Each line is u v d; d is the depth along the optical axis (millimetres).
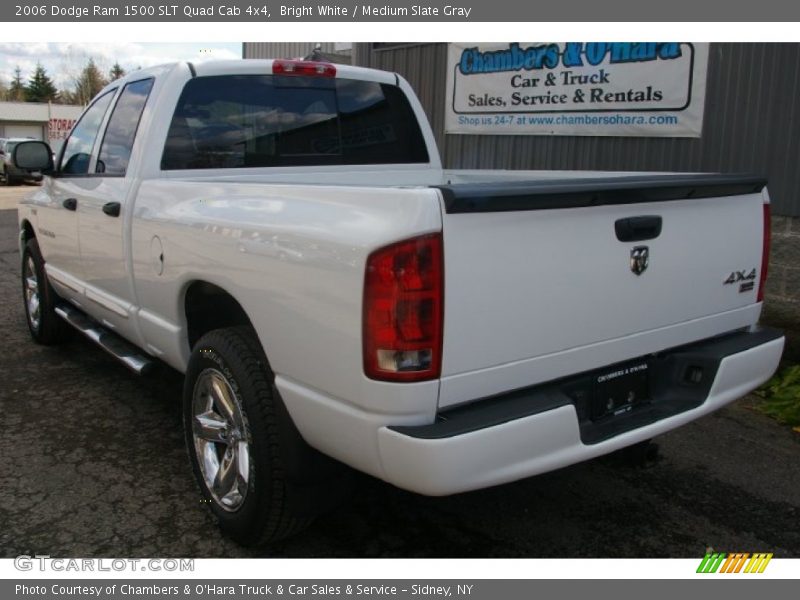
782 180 5543
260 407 2764
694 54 5867
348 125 4410
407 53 8438
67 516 3283
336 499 2885
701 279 3035
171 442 4078
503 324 2361
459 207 2191
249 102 4008
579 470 3855
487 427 2248
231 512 3020
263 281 2660
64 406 4582
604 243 2607
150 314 3662
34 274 5617
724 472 3885
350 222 2338
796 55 5348
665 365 3021
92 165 4434
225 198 2992
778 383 5008
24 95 87500
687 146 6031
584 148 6750
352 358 2303
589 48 6531
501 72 7336
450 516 3359
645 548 3123
